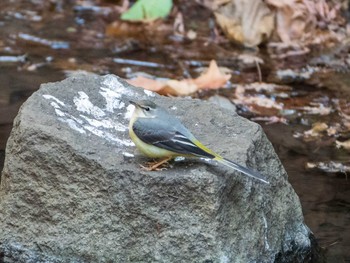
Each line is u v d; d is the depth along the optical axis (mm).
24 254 9992
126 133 10586
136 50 18141
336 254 11023
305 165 13594
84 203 9742
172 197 9484
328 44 18531
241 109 15664
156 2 18766
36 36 18562
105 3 20547
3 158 12883
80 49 18000
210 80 16328
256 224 10086
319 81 17031
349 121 15352
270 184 10570
